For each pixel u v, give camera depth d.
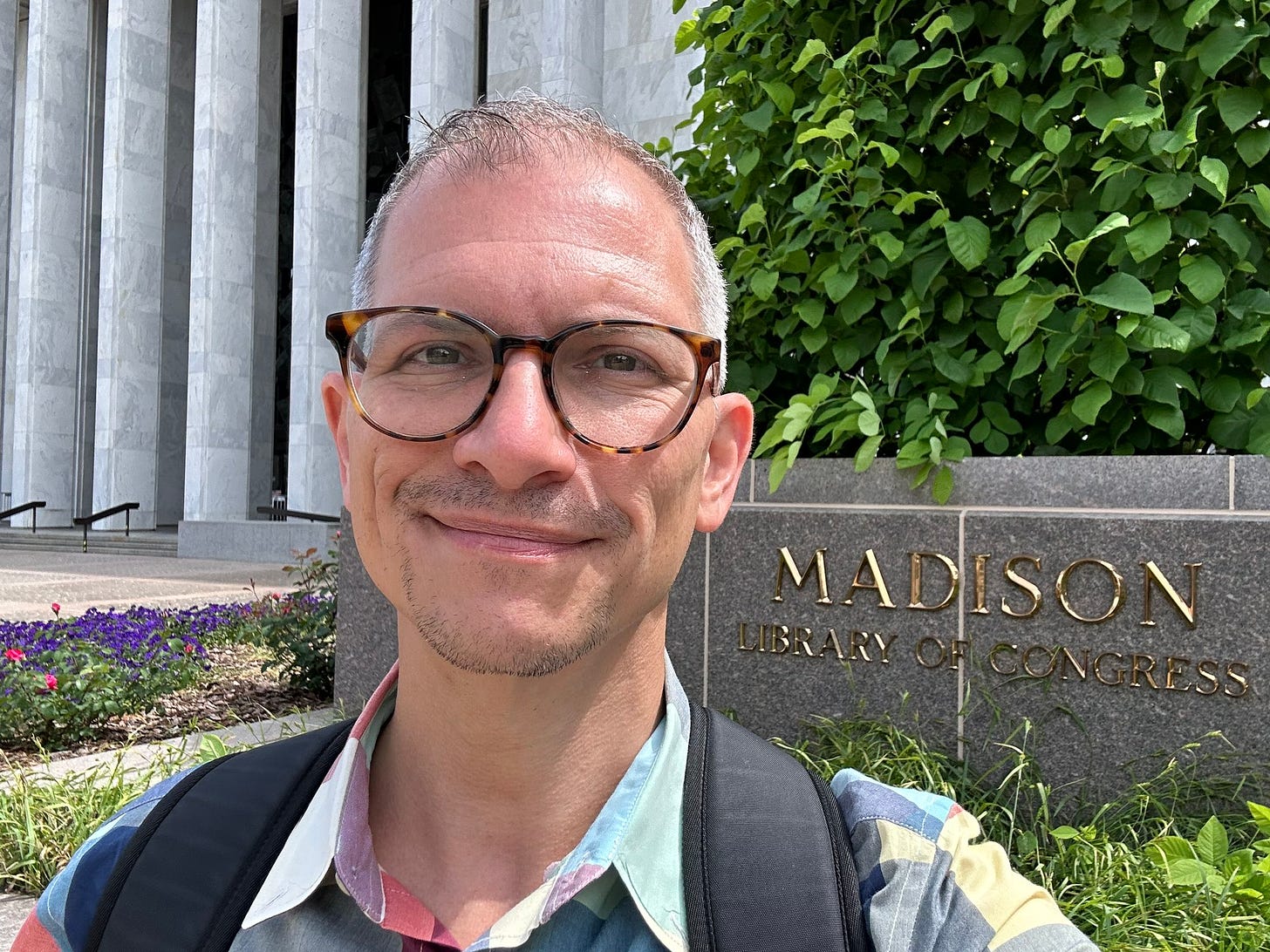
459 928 0.36
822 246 1.38
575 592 0.33
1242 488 1.04
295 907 0.34
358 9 6.96
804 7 1.39
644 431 0.34
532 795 0.36
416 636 0.37
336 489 6.61
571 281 0.34
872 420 1.17
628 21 6.18
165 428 9.00
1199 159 1.12
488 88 6.71
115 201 7.66
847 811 0.36
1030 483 1.13
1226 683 1.02
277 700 2.00
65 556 6.27
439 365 0.34
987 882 0.33
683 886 0.33
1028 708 1.11
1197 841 0.86
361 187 7.09
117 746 1.63
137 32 7.75
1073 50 1.20
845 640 1.21
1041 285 1.18
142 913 0.35
